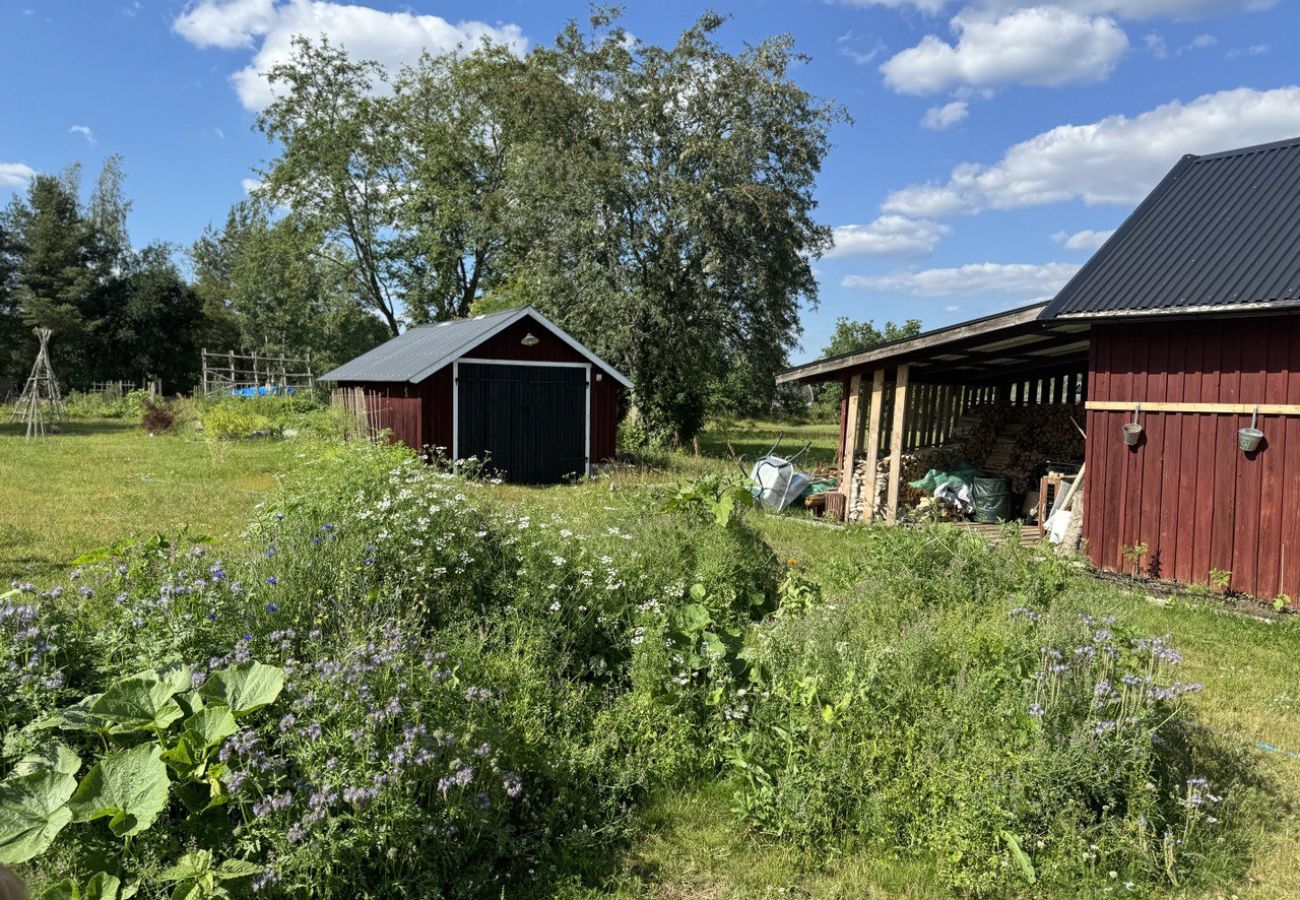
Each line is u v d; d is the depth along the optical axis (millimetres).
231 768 3059
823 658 4586
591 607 5277
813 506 13906
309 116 37531
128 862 2848
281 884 2807
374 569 4961
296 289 39031
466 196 37750
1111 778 3750
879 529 8336
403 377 16797
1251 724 5258
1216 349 8609
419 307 39781
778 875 3559
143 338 48250
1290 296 7586
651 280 25484
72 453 19266
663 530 7168
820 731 4023
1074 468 12852
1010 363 15078
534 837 3650
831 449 29047
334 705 3238
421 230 38500
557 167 25609
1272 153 10055
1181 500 8930
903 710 4191
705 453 25562
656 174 25234
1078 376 14789
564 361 18688
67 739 3350
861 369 13195
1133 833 3680
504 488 15586
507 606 5090
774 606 7000
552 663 4785
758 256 24844
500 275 38562
